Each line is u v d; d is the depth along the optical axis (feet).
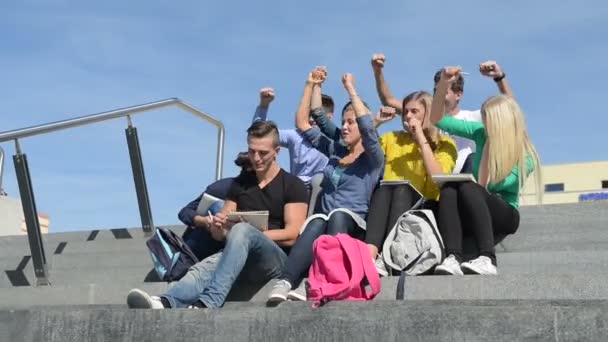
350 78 18.83
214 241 19.04
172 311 15.51
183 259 18.51
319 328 14.44
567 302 13.29
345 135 19.11
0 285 22.18
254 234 16.93
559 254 17.62
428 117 19.65
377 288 15.80
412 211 17.52
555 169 94.12
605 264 17.16
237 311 15.11
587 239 18.49
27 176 20.52
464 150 21.54
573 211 18.95
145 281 20.34
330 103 23.76
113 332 15.88
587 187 91.86
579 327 12.80
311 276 15.89
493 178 18.16
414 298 16.07
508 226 18.45
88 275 20.98
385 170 19.90
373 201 18.10
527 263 17.87
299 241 17.33
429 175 19.01
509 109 18.20
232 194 18.88
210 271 16.92
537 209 19.27
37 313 16.47
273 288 16.46
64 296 19.08
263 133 18.51
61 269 22.34
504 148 18.03
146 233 22.56
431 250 16.83
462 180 17.52
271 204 18.51
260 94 23.72
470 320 13.47
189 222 19.13
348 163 18.95
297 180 18.74
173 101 24.20
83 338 16.02
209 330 15.20
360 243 15.99
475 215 17.15
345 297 15.48
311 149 23.62
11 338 16.55
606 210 18.69
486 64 20.81
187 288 16.67
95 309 16.15
